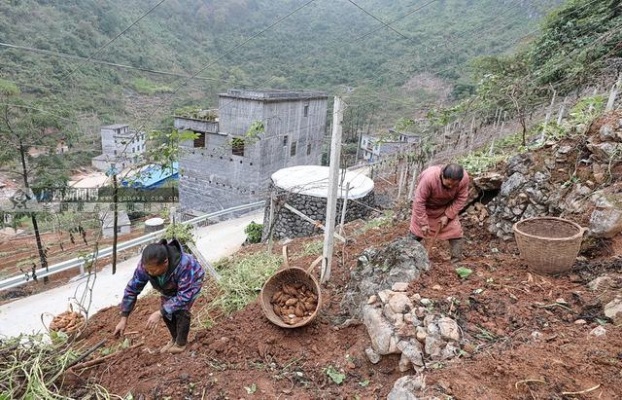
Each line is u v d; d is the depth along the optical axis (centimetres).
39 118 1107
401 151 1210
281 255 621
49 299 902
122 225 1561
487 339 284
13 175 1263
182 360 336
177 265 316
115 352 367
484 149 902
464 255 446
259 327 372
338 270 483
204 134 1886
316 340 346
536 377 230
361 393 278
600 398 213
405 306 311
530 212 460
